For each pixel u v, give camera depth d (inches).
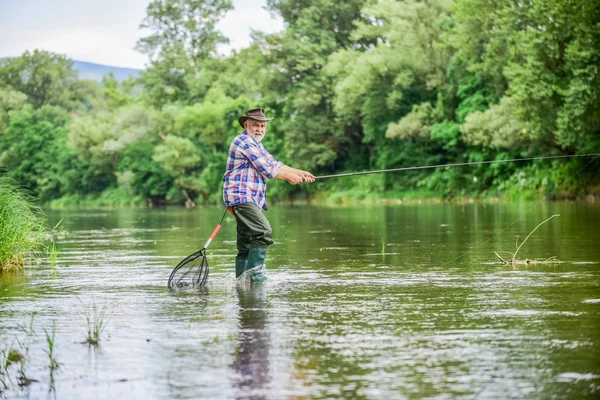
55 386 169.2
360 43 2349.9
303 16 2396.7
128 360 188.7
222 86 3011.8
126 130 2903.5
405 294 283.0
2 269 387.5
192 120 2743.6
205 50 3403.1
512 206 1163.9
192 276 340.2
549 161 1487.5
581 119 1251.8
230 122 2723.9
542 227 623.8
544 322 224.5
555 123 1336.1
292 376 171.8
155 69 3316.9
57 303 275.4
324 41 2315.5
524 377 167.2
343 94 2014.0
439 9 1876.2
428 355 187.8
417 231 644.1
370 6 2039.9
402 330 217.2
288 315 243.3
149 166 2837.1
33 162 3378.4
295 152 2253.9
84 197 3179.1
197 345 202.7
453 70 1795.0
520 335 207.8
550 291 282.4
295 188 2255.2
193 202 2721.5
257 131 340.5
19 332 224.1
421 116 1830.7
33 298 288.0
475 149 1707.7
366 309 251.8
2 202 397.7
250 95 3004.4
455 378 167.5
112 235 691.4
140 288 313.4
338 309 252.7
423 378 167.9
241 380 169.6
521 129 1459.2
